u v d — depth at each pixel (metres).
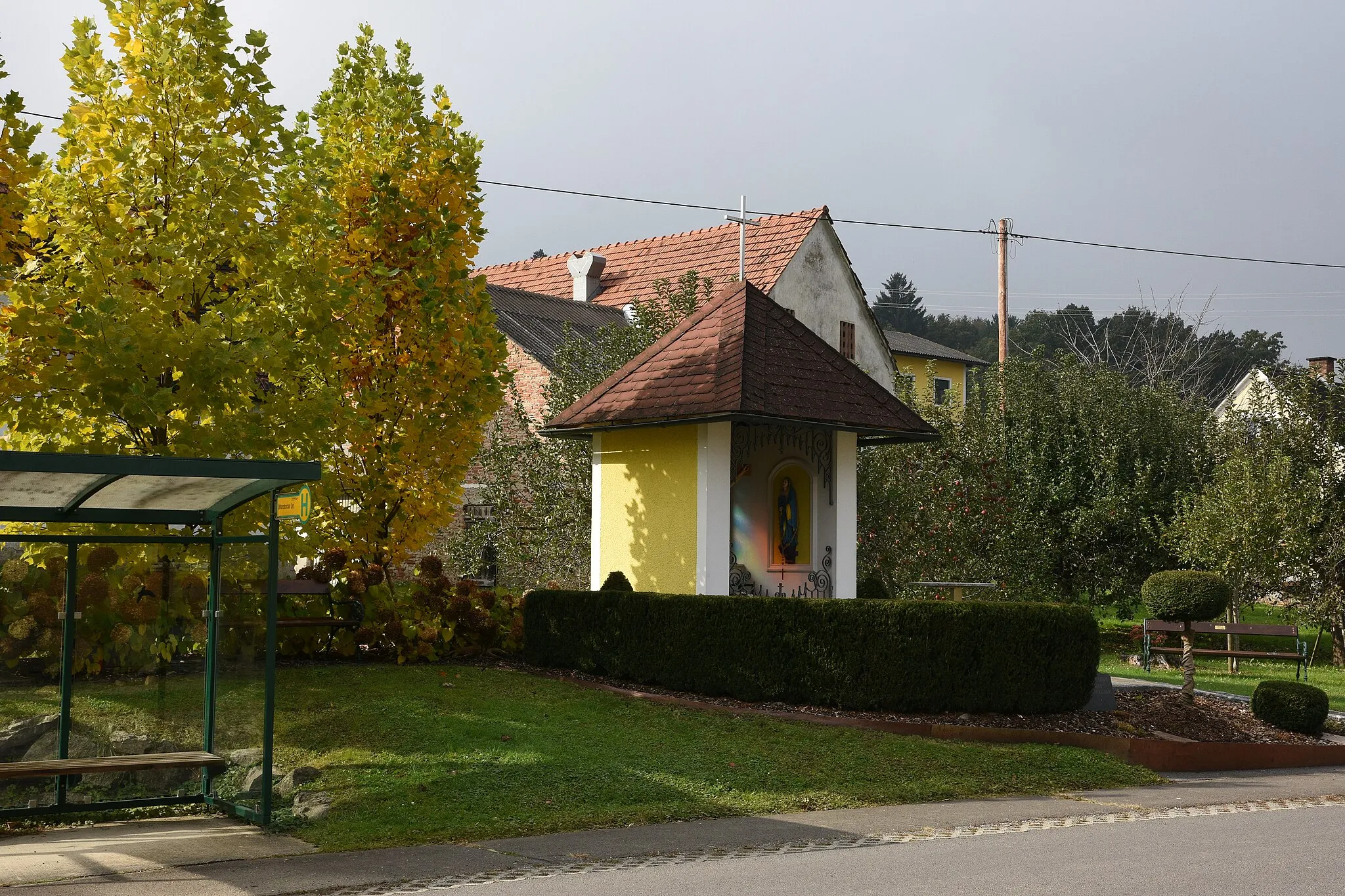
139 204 12.53
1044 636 13.40
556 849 8.52
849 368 17.36
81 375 11.71
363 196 15.31
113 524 11.66
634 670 14.48
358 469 15.50
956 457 25.06
